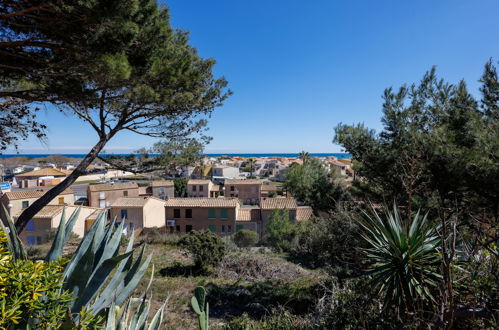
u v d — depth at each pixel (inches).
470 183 220.7
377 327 144.9
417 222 153.9
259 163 3821.4
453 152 213.6
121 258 86.5
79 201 1770.4
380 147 293.4
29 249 600.4
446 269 99.7
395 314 142.6
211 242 522.3
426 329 117.5
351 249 352.5
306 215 1034.1
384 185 310.5
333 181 641.0
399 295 136.3
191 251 509.0
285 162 3836.1
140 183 2486.5
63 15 195.0
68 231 97.0
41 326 58.4
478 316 114.1
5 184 1555.1
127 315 96.5
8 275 54.6
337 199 573.0
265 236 876.0
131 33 217.3
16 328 59.4
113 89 263.9
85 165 344.2
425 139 233.6
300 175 1089.4
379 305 163.3
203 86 347.6
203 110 374.9
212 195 1957.4
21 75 247.8
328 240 433.4
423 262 135.1
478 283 108.5
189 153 402.9
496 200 220.2
